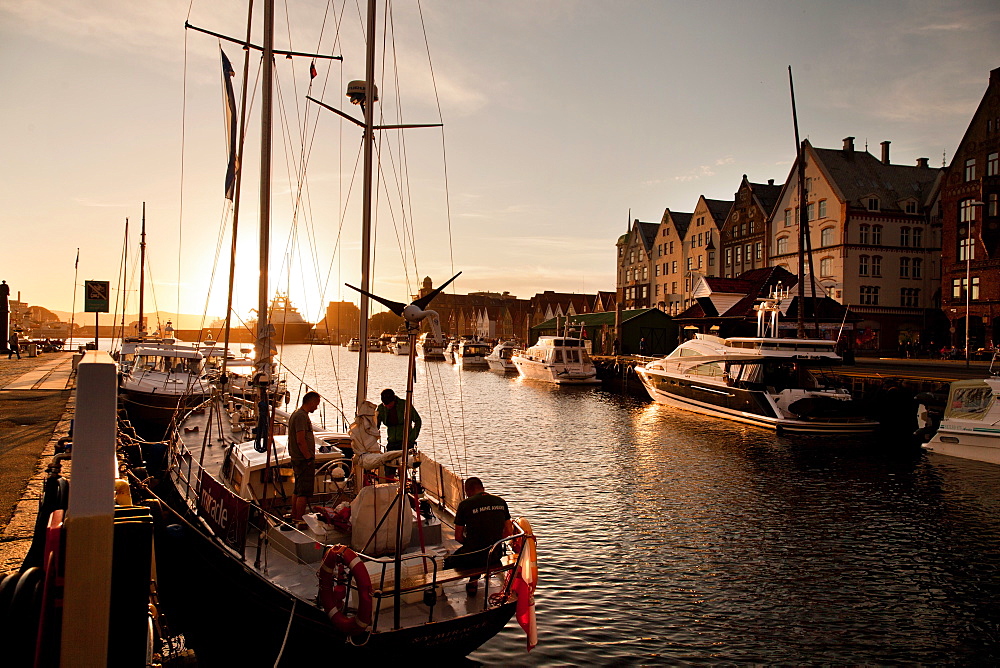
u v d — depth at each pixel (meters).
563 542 12.90
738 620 9.60
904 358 46.41
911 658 8.60
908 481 18.20
